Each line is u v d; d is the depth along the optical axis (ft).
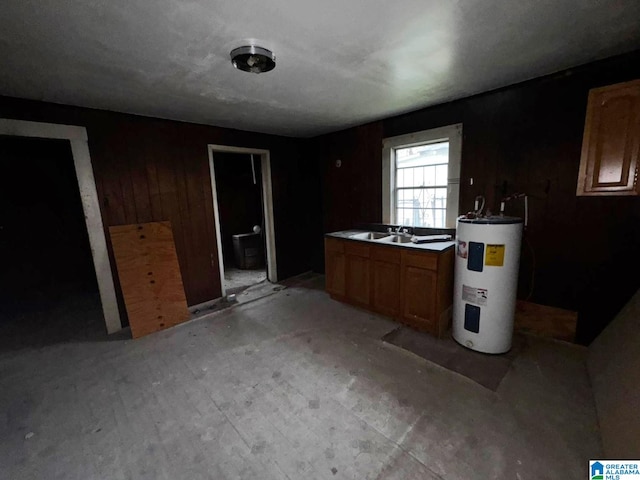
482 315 7.52
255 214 20.11
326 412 5.85
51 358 8.12
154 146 9.88
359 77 6.85
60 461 4.91
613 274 7.06
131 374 7.31
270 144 13.37
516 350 7.74
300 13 4.25
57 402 6.34
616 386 5.27
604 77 6.58
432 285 8.48
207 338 9.07
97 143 8.74
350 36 4.98
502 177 8.48
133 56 5.46
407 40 5.20
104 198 9.00
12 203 13.35
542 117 7.59
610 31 5.15
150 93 7.47
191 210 10.98
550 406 5.78
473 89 8.14
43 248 14.11
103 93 7.35
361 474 4.53
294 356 7.91
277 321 10.14
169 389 6.70
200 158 11.08
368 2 4.02
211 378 7.07
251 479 4.51
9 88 6.78
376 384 6.64
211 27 4.57
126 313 9.85
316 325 9.73
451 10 4.31
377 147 11.67
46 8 3.90
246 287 13.82
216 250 11.85
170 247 10.31
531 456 4.73
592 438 5.01
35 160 13.71
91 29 4.51
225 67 6.07
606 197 6.93
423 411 5.78
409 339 8.61
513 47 5.66
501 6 4.25
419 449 4.93
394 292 9.56
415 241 9.33
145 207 9.82
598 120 6.74
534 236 8.14
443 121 9.53
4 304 12.40
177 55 5.48
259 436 5.32
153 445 5.18
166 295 10.01
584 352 7.50
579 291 7.61
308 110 9.52
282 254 14.56
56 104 8.02
